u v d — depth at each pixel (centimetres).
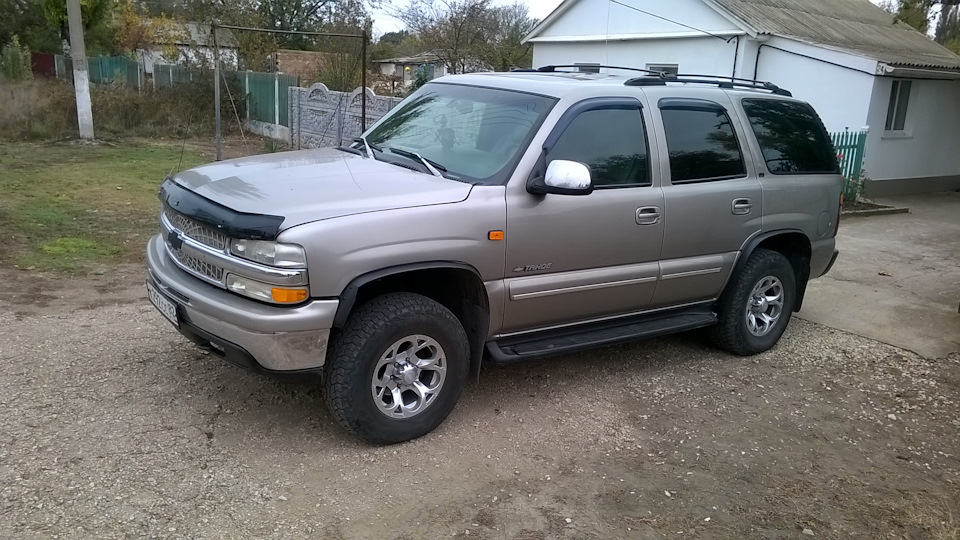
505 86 484
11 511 320
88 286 639
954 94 1619
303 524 331
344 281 360
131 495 340
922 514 379
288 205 363
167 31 3650
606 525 349
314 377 370
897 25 1994
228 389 452
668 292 505
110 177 1229
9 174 1190
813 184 584
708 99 526
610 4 1811
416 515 344
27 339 507
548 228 427
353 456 391
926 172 1620
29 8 3381
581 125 448
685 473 400
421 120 495
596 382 512
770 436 450
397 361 395
